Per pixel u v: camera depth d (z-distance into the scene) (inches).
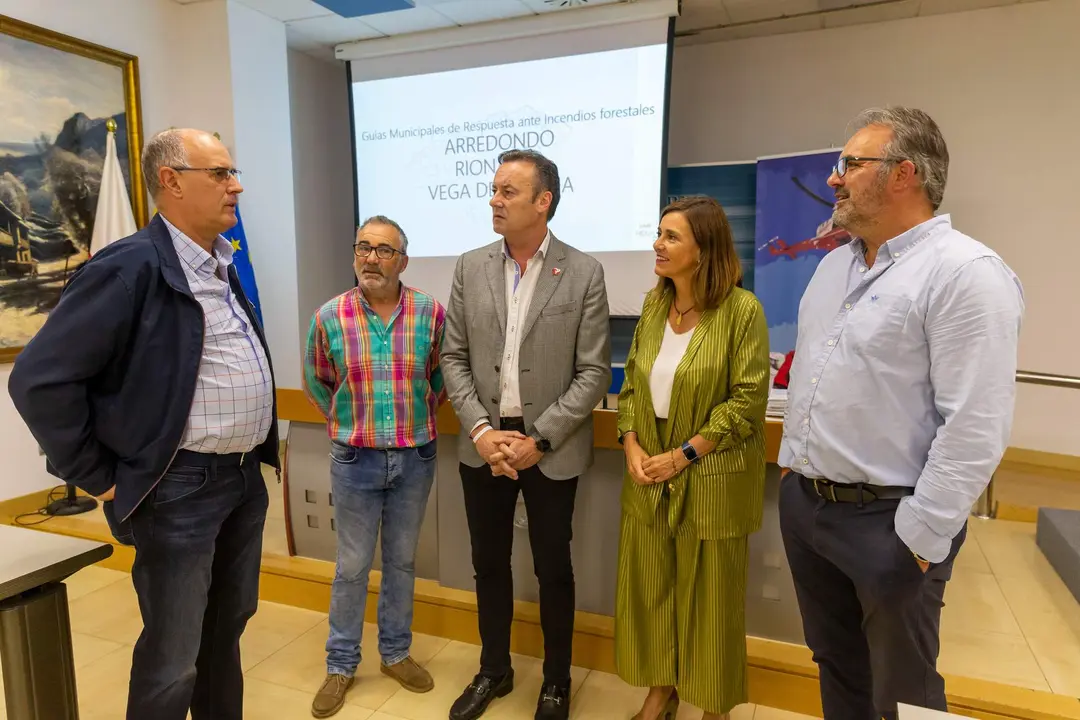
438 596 92.5
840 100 177.0
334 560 103.0
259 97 161.8
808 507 54.2
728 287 63.7
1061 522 105.9
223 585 63.6
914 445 48.8
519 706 76.9
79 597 102.5
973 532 120.0
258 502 63.8
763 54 182.9
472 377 72.7
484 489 72.6
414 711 76.7
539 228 69.8
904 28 169.0
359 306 75.1
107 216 133.3
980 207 166.7
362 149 190.4
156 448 53.5
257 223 162.6
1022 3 157.6
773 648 78.5
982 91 163.6
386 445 74.7
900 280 48.4
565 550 72.3
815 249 164.2
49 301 129.6
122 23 142.5
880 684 51.6
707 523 63.7
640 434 67.6
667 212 64.8
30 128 125.0
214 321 56.6
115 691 79.9
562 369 69.6
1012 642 82.8
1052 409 164.1
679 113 193.6
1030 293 164.6
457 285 74.3
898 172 47.6
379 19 169.6
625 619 69.7
